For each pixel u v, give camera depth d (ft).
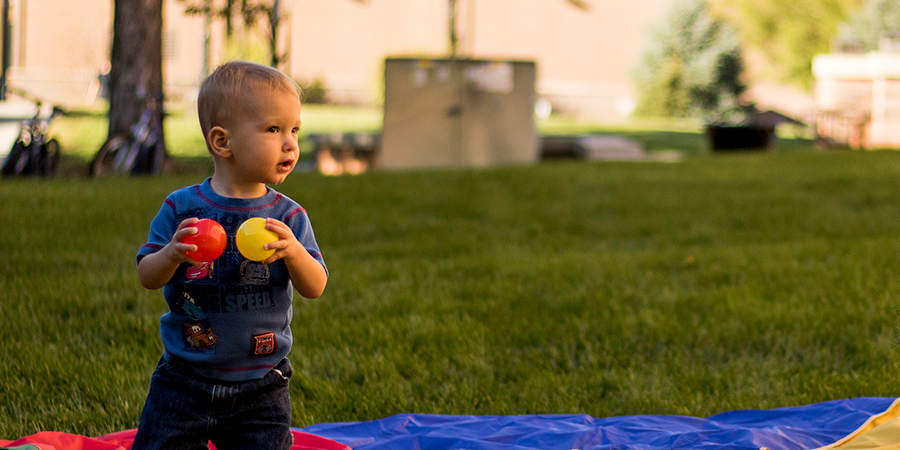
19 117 62.39
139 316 13.38
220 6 43.75
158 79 37.06
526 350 12.52
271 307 6.94
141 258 6.69
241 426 6.94
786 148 62.23
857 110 58.90
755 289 15.53
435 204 27.32
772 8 103.71
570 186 32.50
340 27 106.32
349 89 106.01
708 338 12.70
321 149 44.73
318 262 6.95
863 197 28.96
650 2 115.44
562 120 99.09
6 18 92.43
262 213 6.96
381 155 42.98
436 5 108.37
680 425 9.39
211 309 6.80
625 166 40.88
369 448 8.63
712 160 44.45
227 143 6.66
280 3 42.14
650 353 12.46
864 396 10.30
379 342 12.57
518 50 112.98
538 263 18.43
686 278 17.06
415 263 18.51
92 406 9.92
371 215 24.99
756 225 24.11
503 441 8.92
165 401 6.80
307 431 9.18
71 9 93.71
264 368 6.93
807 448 8.41
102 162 34.53
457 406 10.44
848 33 88.48
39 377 10.56
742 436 8.56
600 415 10.21
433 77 43.04
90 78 92.12
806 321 13.23
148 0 36.32
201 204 6.92
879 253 18.28
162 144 36.99
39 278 15.52
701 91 99.14
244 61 6.90
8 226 20.38
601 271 17.49
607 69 115.24
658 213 26.50
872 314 13.30
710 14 101.65
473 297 15.31
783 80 104.01
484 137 44.09
